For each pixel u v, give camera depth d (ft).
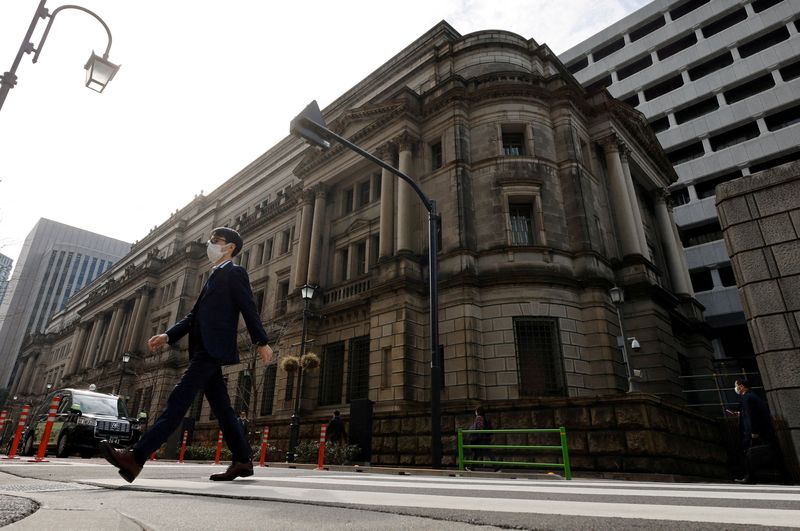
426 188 70.69
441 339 59.41
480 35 81.46
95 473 14.99
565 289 59.26
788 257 29.01
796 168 29.73
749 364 100.83
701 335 80.59
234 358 11.48
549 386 54.85
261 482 12.10
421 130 76.02
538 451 39.50
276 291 98.48
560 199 65.62
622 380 57.06
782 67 116.06
